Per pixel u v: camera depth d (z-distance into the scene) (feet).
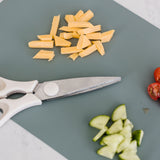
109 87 1.71
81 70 1.76
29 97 1.63
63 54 1.79
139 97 1.70
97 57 1.79
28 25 1.88
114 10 1.92
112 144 1.57
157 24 1.96
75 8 1.93
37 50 1.80
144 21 1.88
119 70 1.76
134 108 1.68
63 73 1.76
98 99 1.69
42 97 1.65
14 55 1.79
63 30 1.85
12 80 1.73
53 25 1.84
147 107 1.68
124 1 2.02
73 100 1.69
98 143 1.61
